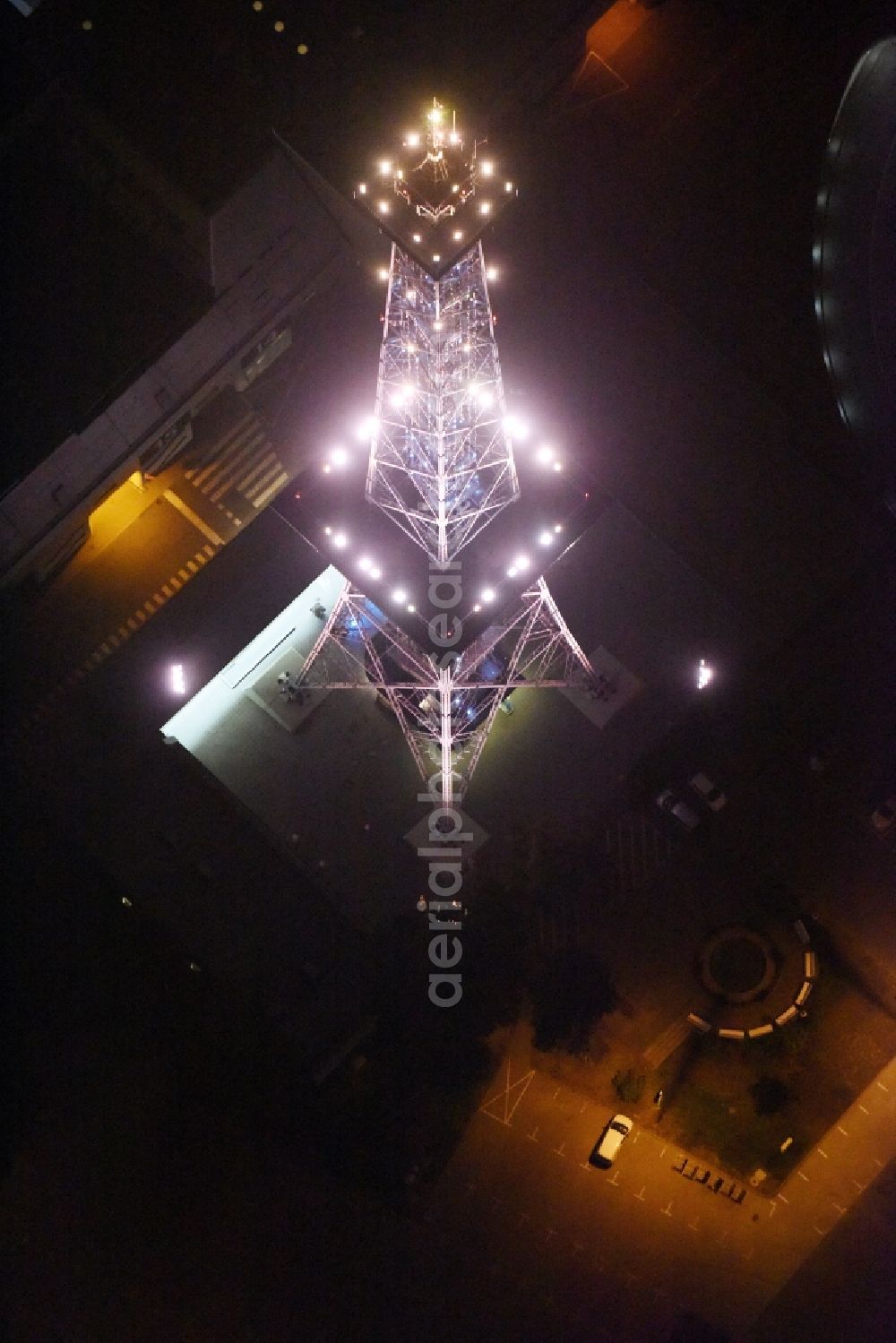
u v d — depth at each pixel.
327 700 82.00
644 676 82.00
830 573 83.81
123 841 81.81
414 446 75.25
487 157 81.06
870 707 82.44
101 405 74.06
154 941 80.69
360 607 78.75
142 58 76.56
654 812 81.81
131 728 82.81
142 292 74.69
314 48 80.25
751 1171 76.69
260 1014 79.31
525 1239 76.19
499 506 73.75
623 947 80.19
